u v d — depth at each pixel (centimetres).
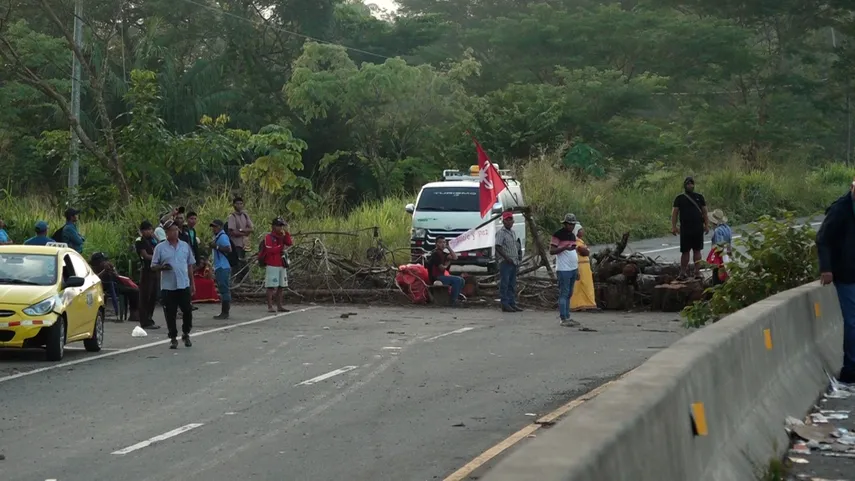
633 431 472
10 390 1277
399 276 2381
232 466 880
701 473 612
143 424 1064
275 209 3177
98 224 2603
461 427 1035
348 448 945
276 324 2016
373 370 1422
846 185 5788
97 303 1662
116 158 2903
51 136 3153
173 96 4653
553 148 4719
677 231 2288
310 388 1278
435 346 1675
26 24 4347
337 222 3203
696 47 5844
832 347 1202
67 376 1387
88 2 4725
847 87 6638
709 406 668
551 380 1325
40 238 2006
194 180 4141
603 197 4209
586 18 5903
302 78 4409
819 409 1002
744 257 1567
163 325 2025
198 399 1208
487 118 4753
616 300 2225
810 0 6353
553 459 382
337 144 4750
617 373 1382
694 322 1563
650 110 6047
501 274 2233
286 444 965
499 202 2678
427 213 2667
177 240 1681
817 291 1193
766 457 764
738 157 5644
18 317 1507
